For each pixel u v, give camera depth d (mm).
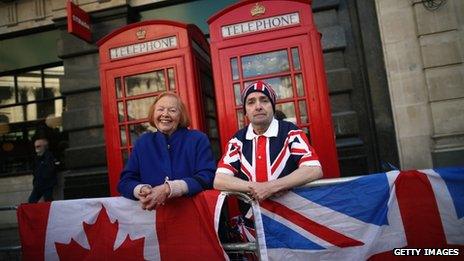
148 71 4195
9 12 6988
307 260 2195
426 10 5375
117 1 6246
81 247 2576
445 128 5234
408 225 2133
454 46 5285
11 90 7211
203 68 4727
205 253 2303
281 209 2232
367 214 2170
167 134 2480
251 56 3945
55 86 7000
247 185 2115
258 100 2332
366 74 5598
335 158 3754
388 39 5477
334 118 5480
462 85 5234
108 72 4297
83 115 6234
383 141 5461
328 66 5633
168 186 2125
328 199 2211
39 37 7004
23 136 7102
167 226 2400
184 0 6379
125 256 2467
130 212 2496
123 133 4301
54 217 2650
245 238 2324
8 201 6852
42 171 6082
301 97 3832
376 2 5555
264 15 3889
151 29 4223
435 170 2145
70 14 5629
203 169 2293
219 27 3959
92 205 2590
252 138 2385
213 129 5055
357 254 2158
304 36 3826
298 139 2258
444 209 2107
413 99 5371
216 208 2283
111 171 4254
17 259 3451
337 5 5645
